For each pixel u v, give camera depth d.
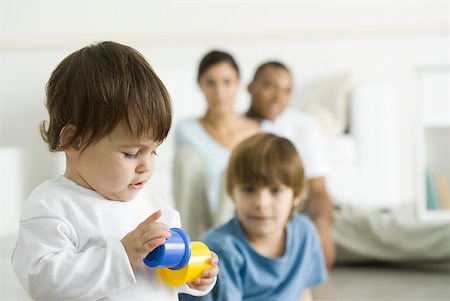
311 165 2.69
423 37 4.39
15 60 4.34
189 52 4.36
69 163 1.04
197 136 2.69
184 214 2.46
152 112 0.97
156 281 1.05
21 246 0.99
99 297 0.95
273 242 1.66
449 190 4.06
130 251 0.95
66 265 0.94
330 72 3.88
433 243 2.69
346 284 2.45
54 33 4.44
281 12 4.47
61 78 1.01
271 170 1.62
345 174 3.44
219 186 2.50
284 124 2.78
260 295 1.63
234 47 4.36
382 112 3.58
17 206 3.42
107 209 1.02
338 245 2.77
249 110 2.87
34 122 4.29
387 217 2.81
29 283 0.95
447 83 4.00
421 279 2.53
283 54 4.36
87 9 4.45
